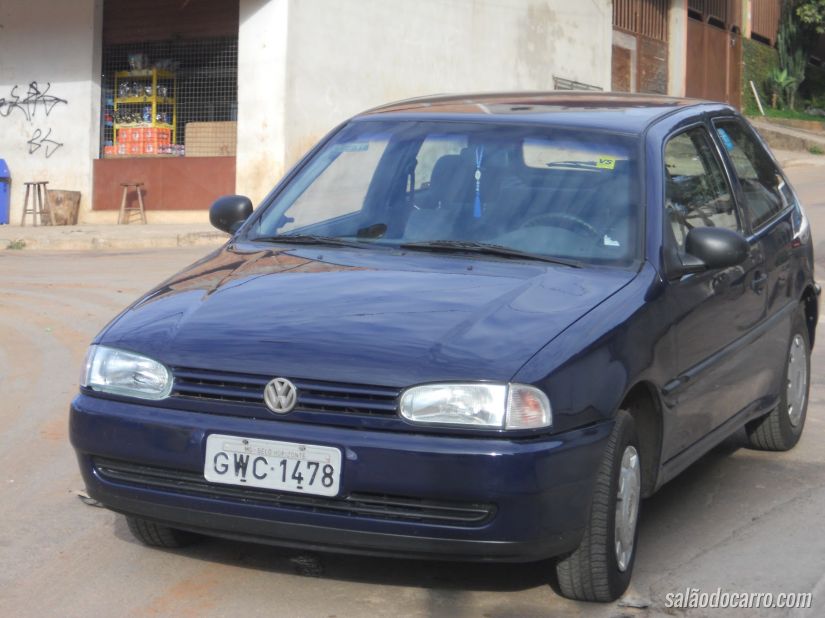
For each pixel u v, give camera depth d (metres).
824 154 27.72
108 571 4.27
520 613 3.89
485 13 21.78
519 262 4.43
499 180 4.83
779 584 4.21
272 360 3.72
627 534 4.03
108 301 10.86
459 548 3.56
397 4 19.67
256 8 17.73
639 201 4.58
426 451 3.52
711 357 4.73
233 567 4.29
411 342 3.71
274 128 17.69
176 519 3.85
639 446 4.16
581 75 24.97
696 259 4.56
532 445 3.54
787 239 5.93
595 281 4.23
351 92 18.84
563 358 3.69
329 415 3.62
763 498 5.27
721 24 31.34
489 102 5.50
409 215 4.82
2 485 5.33
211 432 3.73
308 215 5.03
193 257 14.73
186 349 3.86
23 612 3.90
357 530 3.61
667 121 5.14
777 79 32.97
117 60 19.48
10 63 20.09
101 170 19.52
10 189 20.20
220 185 18.56
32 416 6.63
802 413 6.24
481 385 3.56
